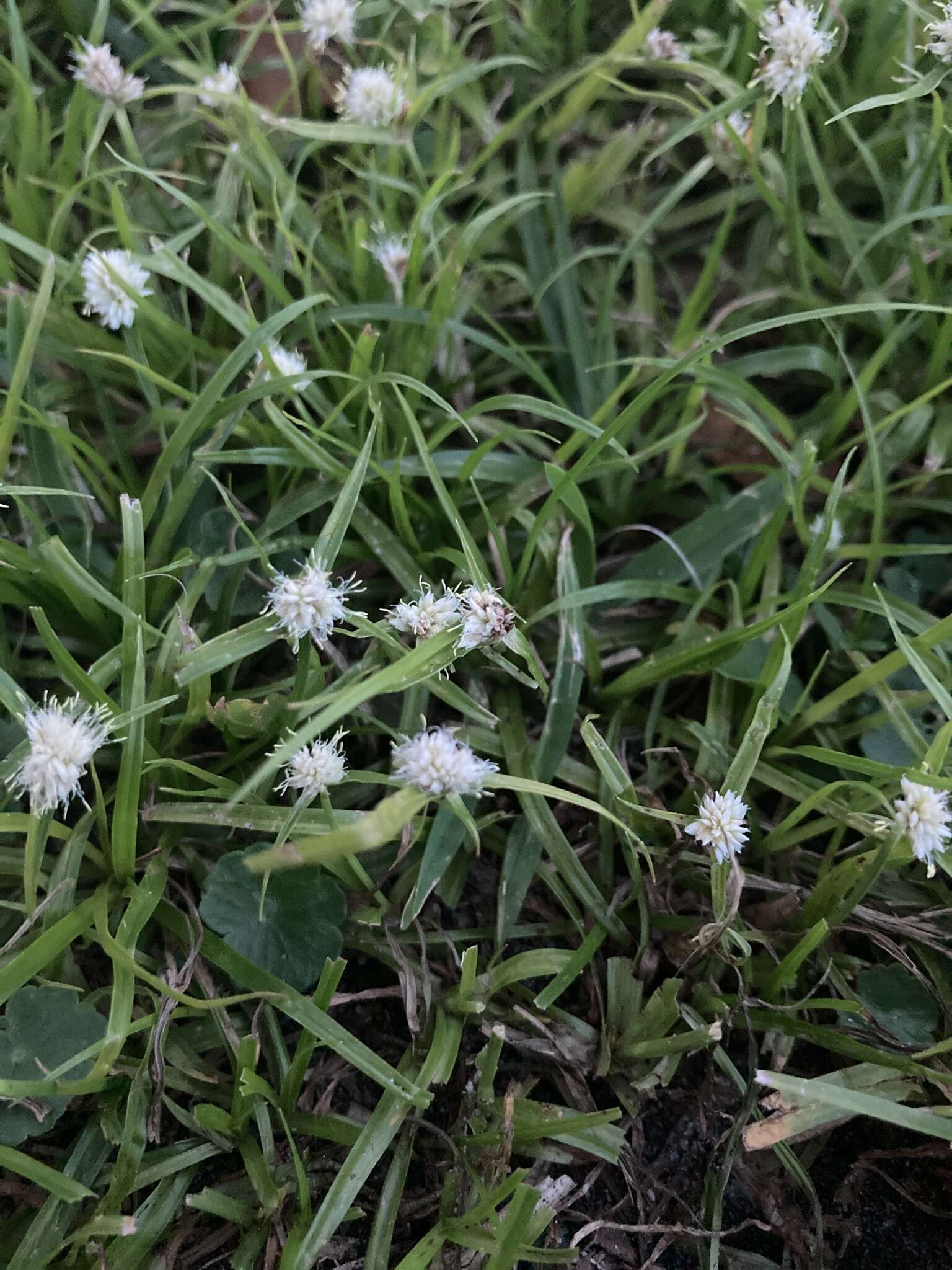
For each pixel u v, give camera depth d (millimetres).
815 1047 130
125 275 131
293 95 175
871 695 145
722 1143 123
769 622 124
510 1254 102
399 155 162
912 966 122
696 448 166
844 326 165
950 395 161
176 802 128
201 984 121
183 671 114
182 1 177
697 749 143
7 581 129
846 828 135
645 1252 119
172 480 145
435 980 128
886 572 153
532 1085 124
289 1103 117
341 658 136
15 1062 110
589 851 138
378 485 146
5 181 154
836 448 159
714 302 174
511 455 151
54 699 112
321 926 121
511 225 174
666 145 146
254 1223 113
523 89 180
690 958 118
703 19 178
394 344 159
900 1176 123
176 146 173
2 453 127
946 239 157
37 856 115
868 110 174
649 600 155
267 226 166
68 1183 103
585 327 162
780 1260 118
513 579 143
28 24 179
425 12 167
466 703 128
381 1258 110
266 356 130
